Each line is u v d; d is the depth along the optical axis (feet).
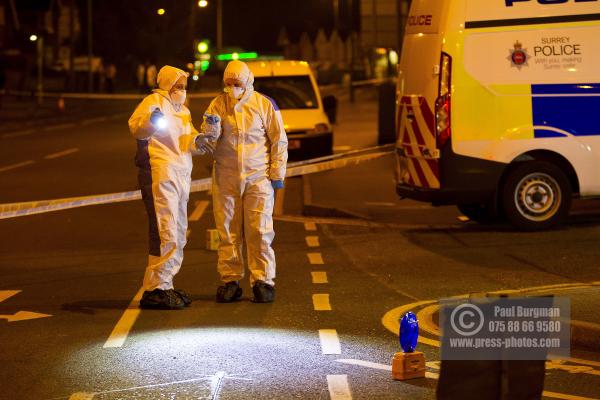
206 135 36.96
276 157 38.37
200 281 43.01
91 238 55.72
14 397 26.53
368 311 36.76
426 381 27.71
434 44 52.65
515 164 53.52
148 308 37.58
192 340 32.58
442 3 52.44
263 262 38.50
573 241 51.21
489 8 52.13
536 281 41.98
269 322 35.12
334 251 50.24
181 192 37.76
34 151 112.37
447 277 43.16
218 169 38.37
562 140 52.65
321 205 65.21
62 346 31.99
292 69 92.63
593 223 56.70
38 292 40.96
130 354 30.86
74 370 29.09
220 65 282.77
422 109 53.42
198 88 254.06
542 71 52.37
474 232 55.11
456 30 52.08
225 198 38.34
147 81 254.88
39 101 217.97
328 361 29.78
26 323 35.35
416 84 54.03
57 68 283.79
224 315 36.27
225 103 38.22
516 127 52.44
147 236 56.18
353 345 31.73
